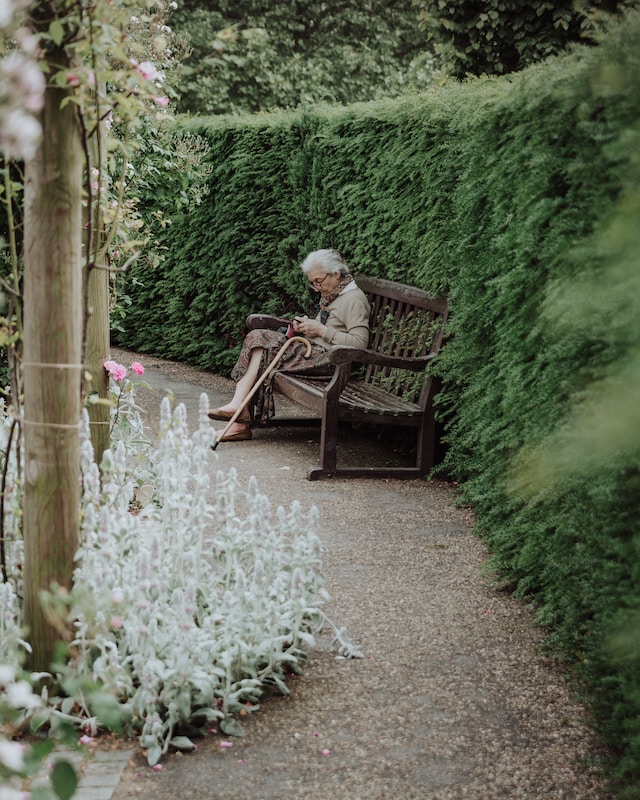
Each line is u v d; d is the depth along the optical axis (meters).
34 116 2.72
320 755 2.90
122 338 11.70
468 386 5.55
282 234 9.01
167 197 8.41
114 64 3.94
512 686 3.34
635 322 2.57
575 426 3.13
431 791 2.71
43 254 2.89
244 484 5.90
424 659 3.56
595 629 3.10
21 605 3.28
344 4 21.17
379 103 7.34
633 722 2.63
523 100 4.12
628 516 2.89
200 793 2.68
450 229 5.68
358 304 6.87
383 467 6.35
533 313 3.96
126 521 3.32
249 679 3.14
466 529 5.09
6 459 3.26
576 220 3.55
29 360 2.95
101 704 2.49
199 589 3.41
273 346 7.05
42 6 2.78
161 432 3.66
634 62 2.86
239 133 9.29
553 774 2.80
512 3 8.30
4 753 1.86
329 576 4.39
